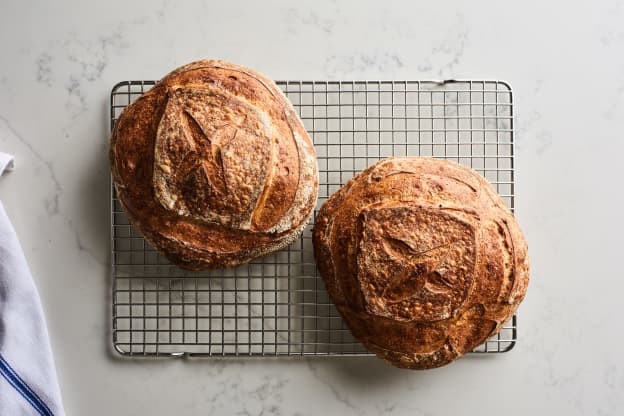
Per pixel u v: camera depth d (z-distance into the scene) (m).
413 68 0.86
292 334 0.85
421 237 0.73
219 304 0.83
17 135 0.85
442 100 0.86
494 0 0.86
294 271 0.85
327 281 0.78
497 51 0.86
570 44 0.86
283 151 0.76
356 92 0.85
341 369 0.85
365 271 0.74
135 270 0.84
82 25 0.85
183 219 0.76
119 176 0.77
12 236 0.81
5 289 0.81
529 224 0.86
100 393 0.84
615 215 0.85
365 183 0.77
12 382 0.80
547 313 0.86
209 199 0.74
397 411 0.85
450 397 0.85
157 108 0.76
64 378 0.84
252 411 0.84
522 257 0.77
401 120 0.86
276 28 0.85
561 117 0.85
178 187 0.74
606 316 0.86
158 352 0.84
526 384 0.85
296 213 0.76
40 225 0.85
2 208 0.81
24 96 0.85
